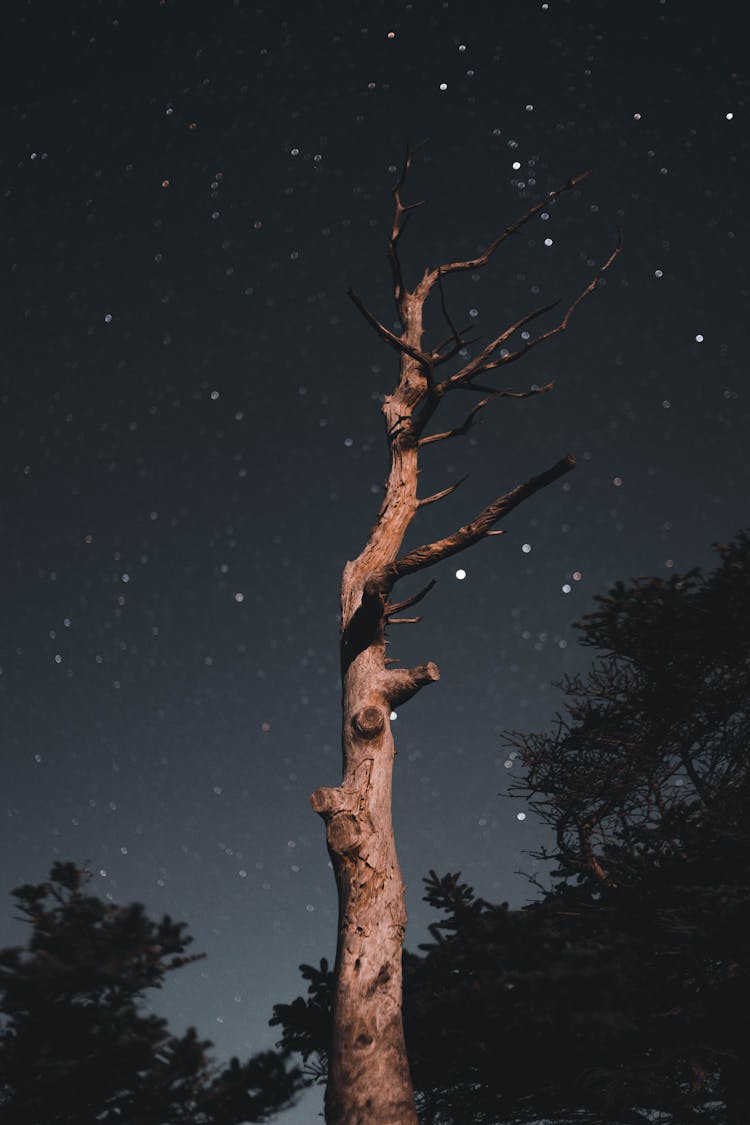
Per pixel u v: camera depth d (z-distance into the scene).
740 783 8.69
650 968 7.41
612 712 8.91
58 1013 6.57
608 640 8.86
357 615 7.91
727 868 7.83
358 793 7.42
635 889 7.89
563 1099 7.54
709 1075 7.26
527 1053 7.28
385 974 6.90
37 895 7.06
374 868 7.21
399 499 8.88
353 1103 6.48
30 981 6.49
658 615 8.50
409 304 9.96
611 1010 6.43
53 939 6.72
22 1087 6.35
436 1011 7.24
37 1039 6.54
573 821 8.86
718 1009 7.18
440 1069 7.56
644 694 8.81
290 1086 6.89
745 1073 7.09
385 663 8.08
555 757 8.88
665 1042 7.22
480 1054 7.32
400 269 10.04
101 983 6.61
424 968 7.83
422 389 9.39
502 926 7.21
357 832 7.29
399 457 9.05
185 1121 6.63
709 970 7.58
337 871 7.30
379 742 7.64
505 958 6.96
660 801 8.93
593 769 8.76
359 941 7.00
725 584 8.38
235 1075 6.82
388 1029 6.73
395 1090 6.54
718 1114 7.54
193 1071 6.65
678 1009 7.21
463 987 7.12
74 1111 6.53
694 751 9.16
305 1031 7.90
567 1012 6.35
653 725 8.93
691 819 8.44
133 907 6.83
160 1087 6.57
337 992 6.89
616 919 7.84
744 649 8.66
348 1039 6.69
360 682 7.90
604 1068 7.24
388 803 7.50
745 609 8.33
